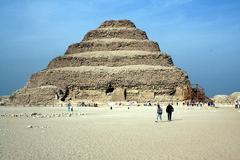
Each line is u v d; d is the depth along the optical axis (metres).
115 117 85.88
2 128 57.91
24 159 31.27
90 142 41.19
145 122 69.88
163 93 190.50
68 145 38.91
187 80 195.12
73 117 87.19
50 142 41.12
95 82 193.00
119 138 44.66
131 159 31.50
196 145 38.78
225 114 97.31
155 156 32.75
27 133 50.25
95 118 82.69
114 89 192.25
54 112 115.00
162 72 193.88
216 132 50.59
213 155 33.00
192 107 150.75
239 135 47.03
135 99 189.50
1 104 199.88
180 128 56.78
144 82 191.62
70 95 193.75
